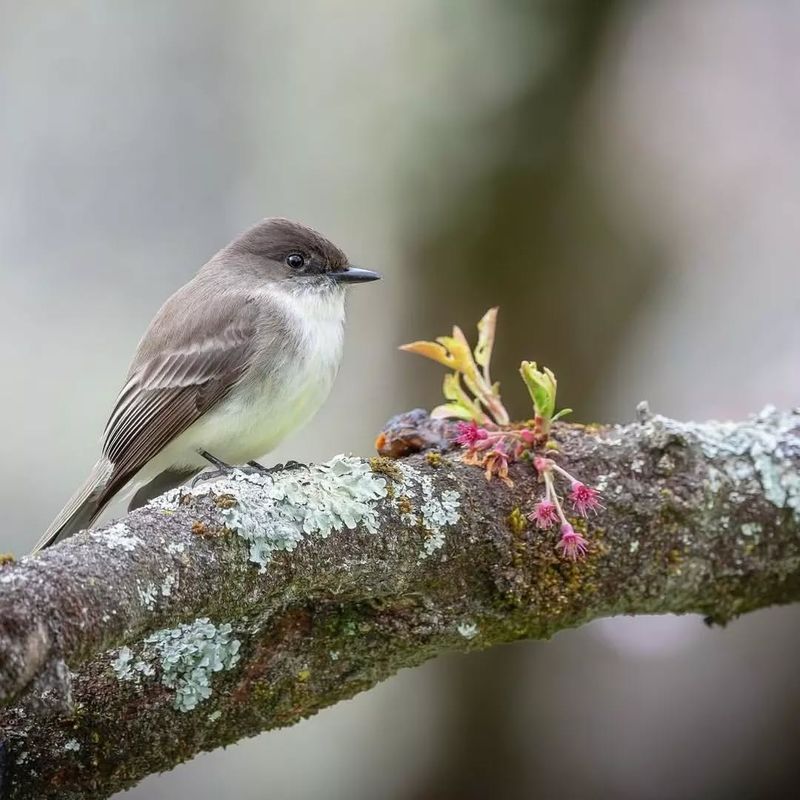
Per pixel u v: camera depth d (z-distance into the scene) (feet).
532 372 19.98
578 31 36.14
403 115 37.19
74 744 17.58
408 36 37.29
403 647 19.33
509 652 35.19
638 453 20.94
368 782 35.40
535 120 36.58
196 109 43.37
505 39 36.32
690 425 21.94
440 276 37.29
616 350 37.60
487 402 20.86
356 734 35.94
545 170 36.68
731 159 37.93
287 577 17.46
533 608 19.76
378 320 38.04
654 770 34.88
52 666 13.97
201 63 43.47
